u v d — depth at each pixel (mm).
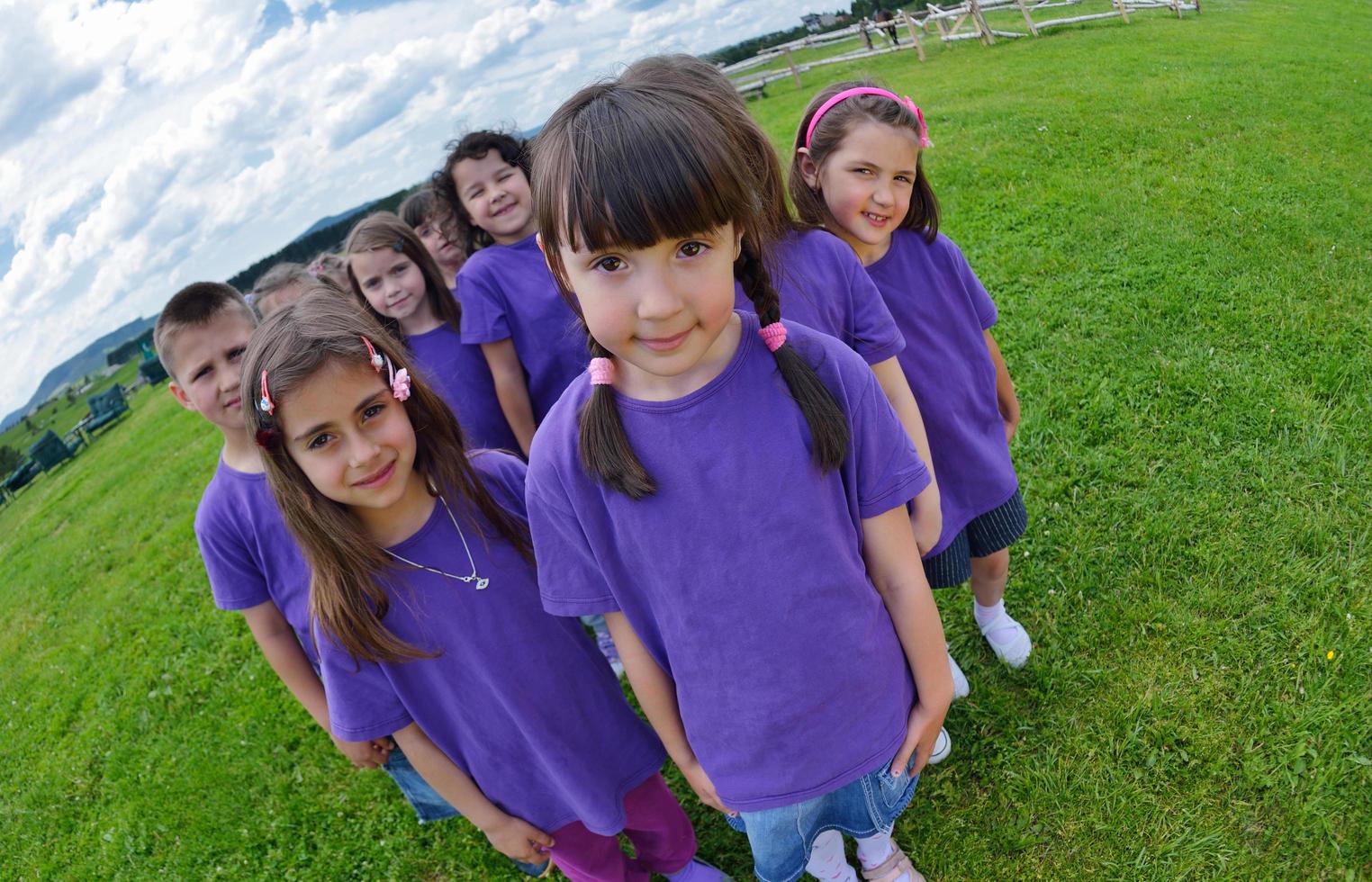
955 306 2059
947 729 2412
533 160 1103
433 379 2232
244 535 1953
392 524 1645
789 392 1250
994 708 2418
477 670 1715
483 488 1726
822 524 1303
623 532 1344
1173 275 4363
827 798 1649
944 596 2855
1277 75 8586
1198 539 2760
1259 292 4039
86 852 3342
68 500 9852
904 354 2016
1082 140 6957
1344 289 3965
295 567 1944
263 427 1512
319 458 1502
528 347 2617
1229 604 2508
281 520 1910
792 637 1352
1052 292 4543
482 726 1777
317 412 1464
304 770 3205
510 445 2922
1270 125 6762
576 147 995
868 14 23375
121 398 15609
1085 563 2779
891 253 1989
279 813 3068
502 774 1840
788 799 1490
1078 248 4992
